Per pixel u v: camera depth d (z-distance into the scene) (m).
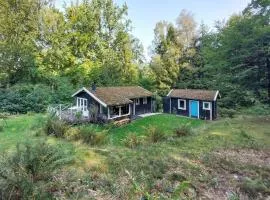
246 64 17.42
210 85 34.66
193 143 10.45
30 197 4.39
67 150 7.54
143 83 41.28
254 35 15.95
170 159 7.89
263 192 6.26
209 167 7.64
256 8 16.61
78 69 36.06
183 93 30.70
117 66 39.16
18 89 28.20
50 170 5.29
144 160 7.62
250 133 12.73
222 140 11.09
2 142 10.34
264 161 8.58
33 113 25.36
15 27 32.28
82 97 25.50
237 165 7.88
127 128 22.47
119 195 5.35
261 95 18.58
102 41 39.72
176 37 45.91
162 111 33.47
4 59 30.02
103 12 40.19
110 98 24.58
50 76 33.09
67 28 37.47
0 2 31.61
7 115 22.98
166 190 5.81
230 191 6.15
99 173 6.45
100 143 10.77
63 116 20.22
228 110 25.38
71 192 5.20
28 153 5.12
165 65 43.31
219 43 19.03
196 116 28.80
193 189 6.09
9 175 4.55
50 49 35.09
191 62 44.62
